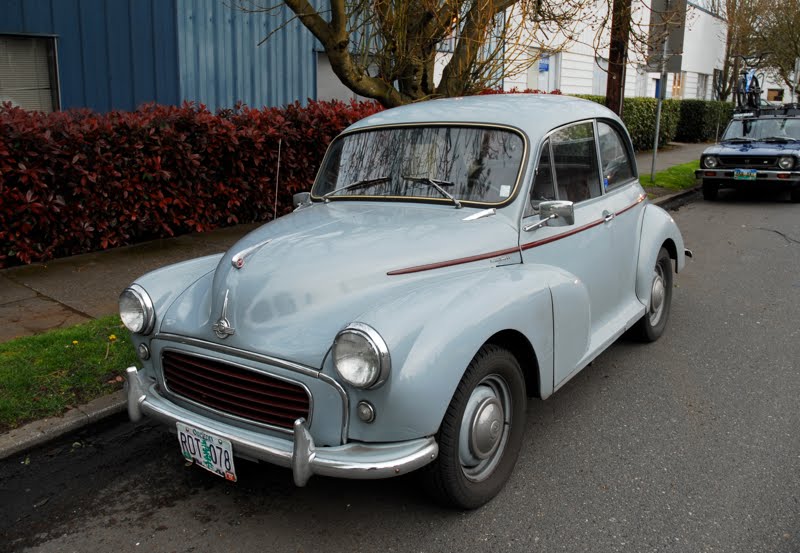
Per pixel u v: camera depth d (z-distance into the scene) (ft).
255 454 9.37
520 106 13.53
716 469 11.82
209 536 10.19
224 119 28.60
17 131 21.48
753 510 10.58
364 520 10.49
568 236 13.10
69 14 31.35
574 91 64.54
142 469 12.09
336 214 12.43
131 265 23.18
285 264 10.25
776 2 90.22
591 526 10.25
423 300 9.55
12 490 11.39
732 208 41.01
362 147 13.94
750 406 14.32
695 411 14.10
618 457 12.26
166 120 25.64
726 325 19.52
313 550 9.81
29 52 31.12
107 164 23.99
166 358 10.86
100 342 16.08
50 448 12.64
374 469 8.72
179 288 11.46
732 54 96.22
